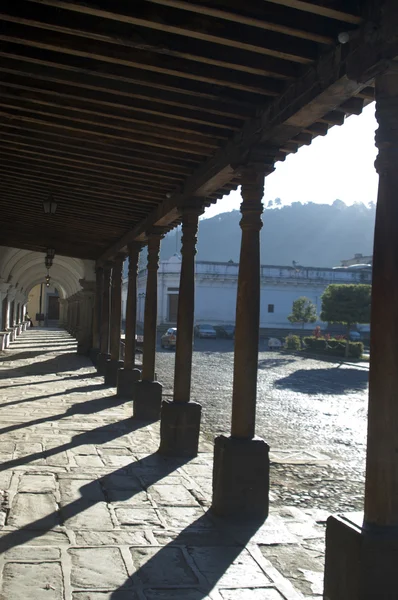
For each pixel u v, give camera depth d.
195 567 3.81
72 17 3.48
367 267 48.78
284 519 4.86
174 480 5.80
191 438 6.83
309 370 20.16
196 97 4.49
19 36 3.64
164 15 3.36
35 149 6.26
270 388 14.68
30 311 48.34
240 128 4.87
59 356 19.02
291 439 8.46
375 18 3.10
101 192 7.64
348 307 25.17
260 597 3.42
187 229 6.64
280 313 44.94
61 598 3.29
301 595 3.46
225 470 4.82
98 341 17.25
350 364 22.94
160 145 5.50
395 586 2.95
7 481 5.50
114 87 4.34
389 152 3.10
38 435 7.51
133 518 4.68
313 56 3.68
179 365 6.93
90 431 7.91
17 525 4.40
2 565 3.69
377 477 3.06
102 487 5.47
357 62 3.23
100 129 5.39
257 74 4.02
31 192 8.26
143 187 7.26
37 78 4.34
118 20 3.37
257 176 4.77
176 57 3.92
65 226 10.94
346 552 3.09
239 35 3.51
